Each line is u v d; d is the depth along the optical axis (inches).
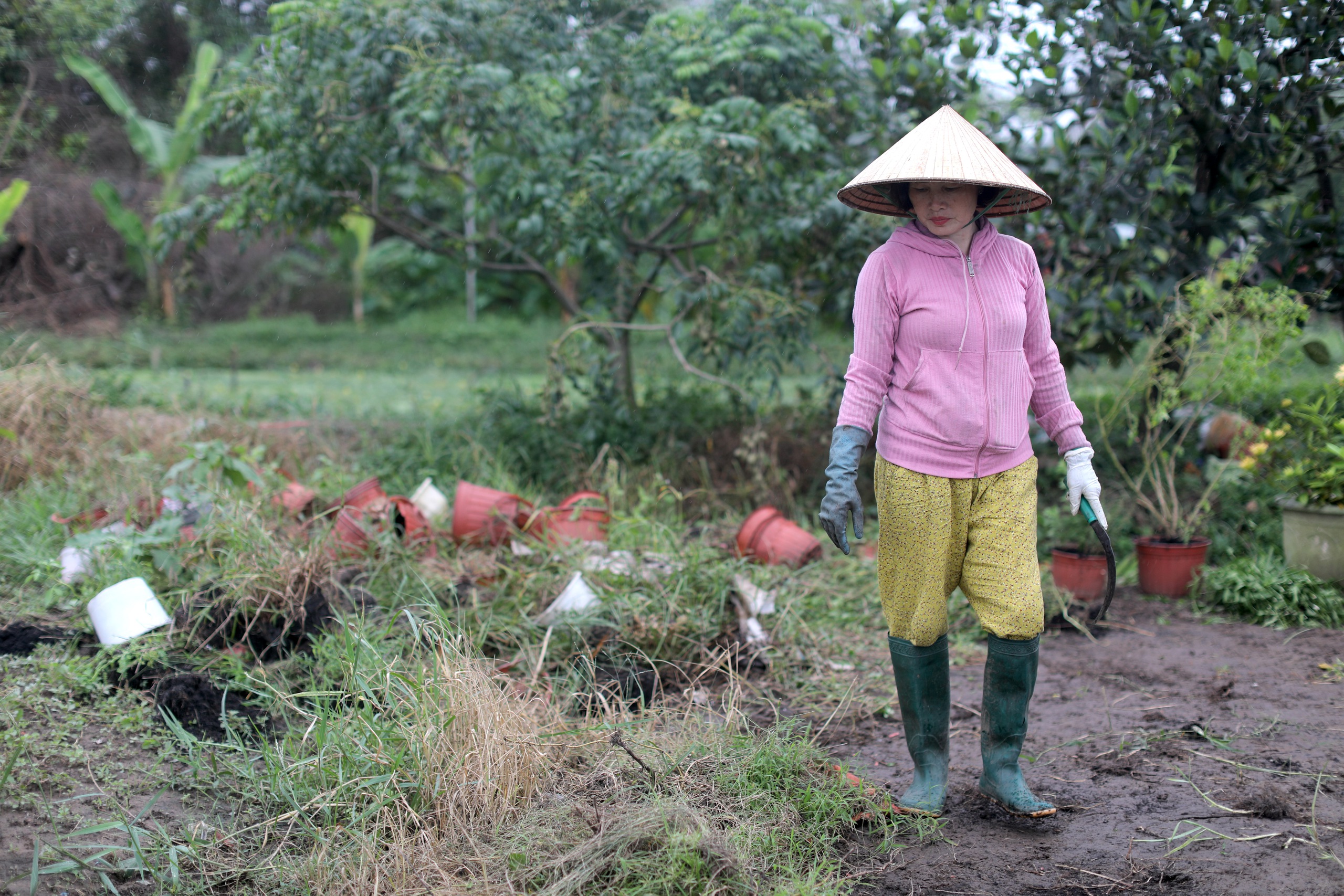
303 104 262.2
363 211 298.0
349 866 96.3
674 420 293.4
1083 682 160.2
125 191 655.8
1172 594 199.6
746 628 168.6
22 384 250.5
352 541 185.2
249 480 199.6
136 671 135.5
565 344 277.0
